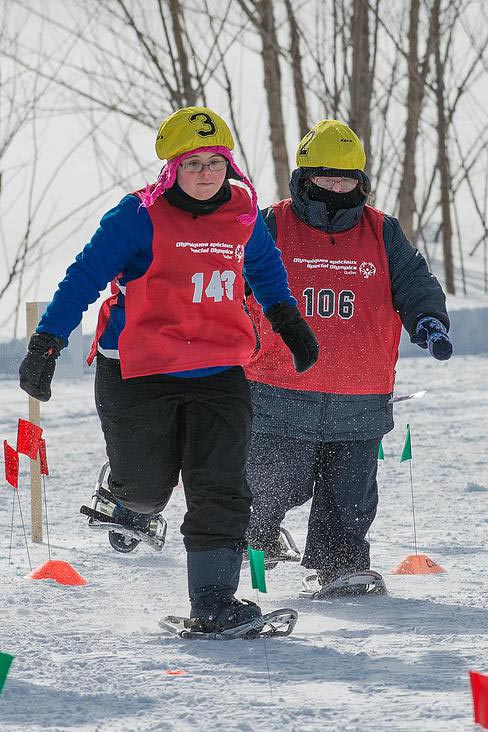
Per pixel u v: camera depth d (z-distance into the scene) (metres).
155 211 11.04
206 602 10.98
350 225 13.57
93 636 10.94
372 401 13.60
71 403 34.53
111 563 15.57
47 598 13.06
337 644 10.51
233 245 11.29
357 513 13.81
